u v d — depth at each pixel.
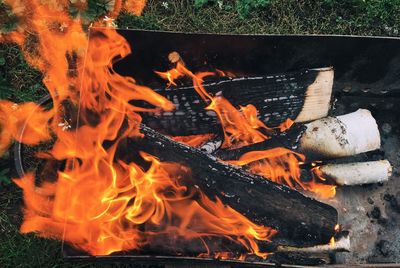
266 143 2.07
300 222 1.84
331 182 2.12
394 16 2.65
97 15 2.48
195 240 1.83
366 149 2.13
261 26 2.64
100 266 2.15
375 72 2.13
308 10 2.68
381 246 2.08
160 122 2.09
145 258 1.72
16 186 2.25
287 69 2.16
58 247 2.16
